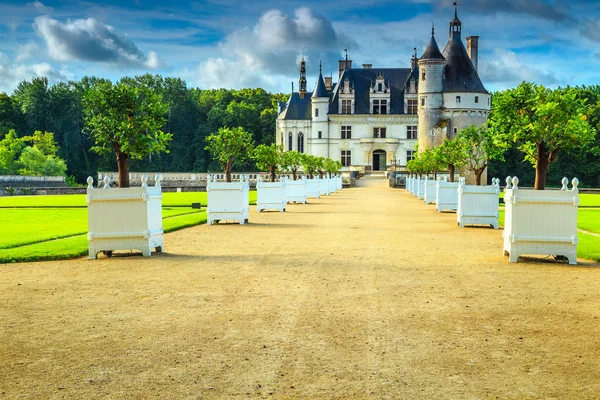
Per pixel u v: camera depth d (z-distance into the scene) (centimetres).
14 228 2248
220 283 1168
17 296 1056
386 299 1025
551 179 10712
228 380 652
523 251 1432
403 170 10731
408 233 2095
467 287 1128
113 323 877
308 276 1238
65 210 3397
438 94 9862
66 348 761
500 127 2473
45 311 948
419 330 835
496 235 2050
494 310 948
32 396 610
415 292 1081
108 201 1507
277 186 3250
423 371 677
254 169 12950
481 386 633
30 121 12012
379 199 4747
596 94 11631
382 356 727
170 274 1269
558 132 2286
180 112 13388
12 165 9688
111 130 2122
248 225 2389
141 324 870
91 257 1505
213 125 13538
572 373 669
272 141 13825
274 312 936
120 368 688
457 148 4409
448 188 3195
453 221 2612
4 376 664
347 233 2084
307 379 654
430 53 9875
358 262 1423
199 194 5816
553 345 769
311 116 11769
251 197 4981
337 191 6838
